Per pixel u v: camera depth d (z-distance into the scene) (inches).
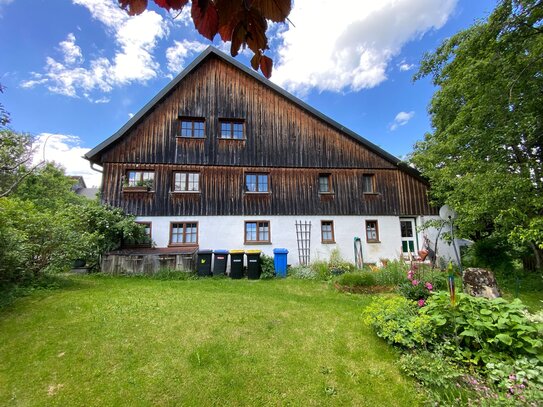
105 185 410.3
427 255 437.7
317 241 463.5
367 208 490.3
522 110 322.0
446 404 117.0
